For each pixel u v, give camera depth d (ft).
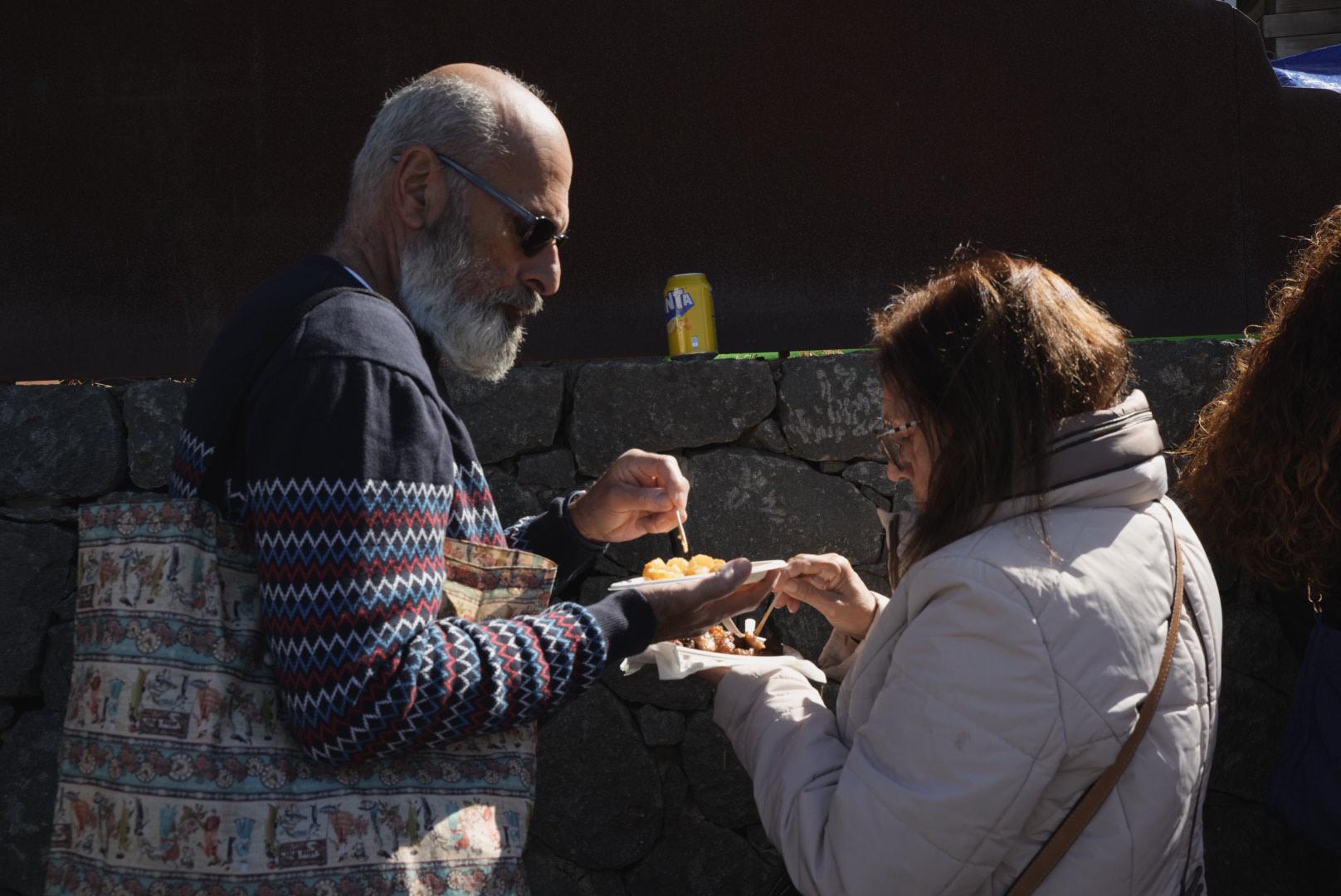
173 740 4.26
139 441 8.36
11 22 8.98
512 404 8.55
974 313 4.91
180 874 4.23
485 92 5.17
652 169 9.39
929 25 9.25
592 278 9.46
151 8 9.04
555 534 6.68
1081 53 9.24
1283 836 8.56
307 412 4.24
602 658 4.85
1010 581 4.49
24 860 8.32
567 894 8.62
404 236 5.20
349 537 4.16
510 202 5.12
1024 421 4.74
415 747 4.41
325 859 4.34
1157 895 4.80
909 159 9.37
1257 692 8.52
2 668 8.29
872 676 5.26
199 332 9.27
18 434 8.32
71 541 8.38
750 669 6.20
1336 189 9.23
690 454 8.64
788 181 9.41
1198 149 9.29
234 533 4.47
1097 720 4.42
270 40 9.11
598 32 9.25
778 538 8.61
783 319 9.52
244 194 9.21
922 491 5.33
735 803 8.59
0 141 9.09
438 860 4.54
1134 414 4.97
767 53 9.28
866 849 4.71
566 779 8.57
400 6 9.14
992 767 4.41
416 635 4.29
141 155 9.14
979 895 4.70
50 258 9.20
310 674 4.16
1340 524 6.12
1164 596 4.75
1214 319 9.39
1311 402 6.21
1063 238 9.41
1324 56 12.87
